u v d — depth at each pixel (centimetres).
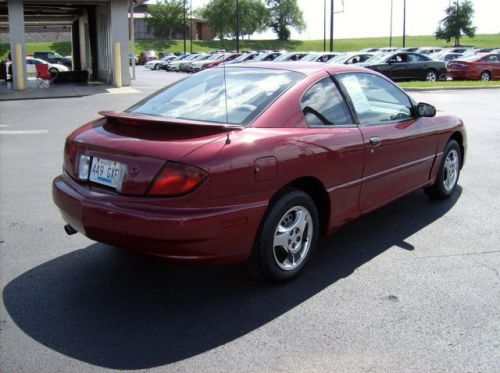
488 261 434
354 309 355
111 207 335
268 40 10181
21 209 572
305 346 311
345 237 490
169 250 325
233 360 297
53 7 2611
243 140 342
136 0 2381
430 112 515
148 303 364
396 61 2288
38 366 290
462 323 336
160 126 353
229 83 422
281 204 367
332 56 2705
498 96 1783
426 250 458
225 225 331
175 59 4562
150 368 290
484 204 589
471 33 6819
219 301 367
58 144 965
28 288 384
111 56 2309
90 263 430
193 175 319
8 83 2477
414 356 300
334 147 398
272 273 376
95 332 326
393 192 489
